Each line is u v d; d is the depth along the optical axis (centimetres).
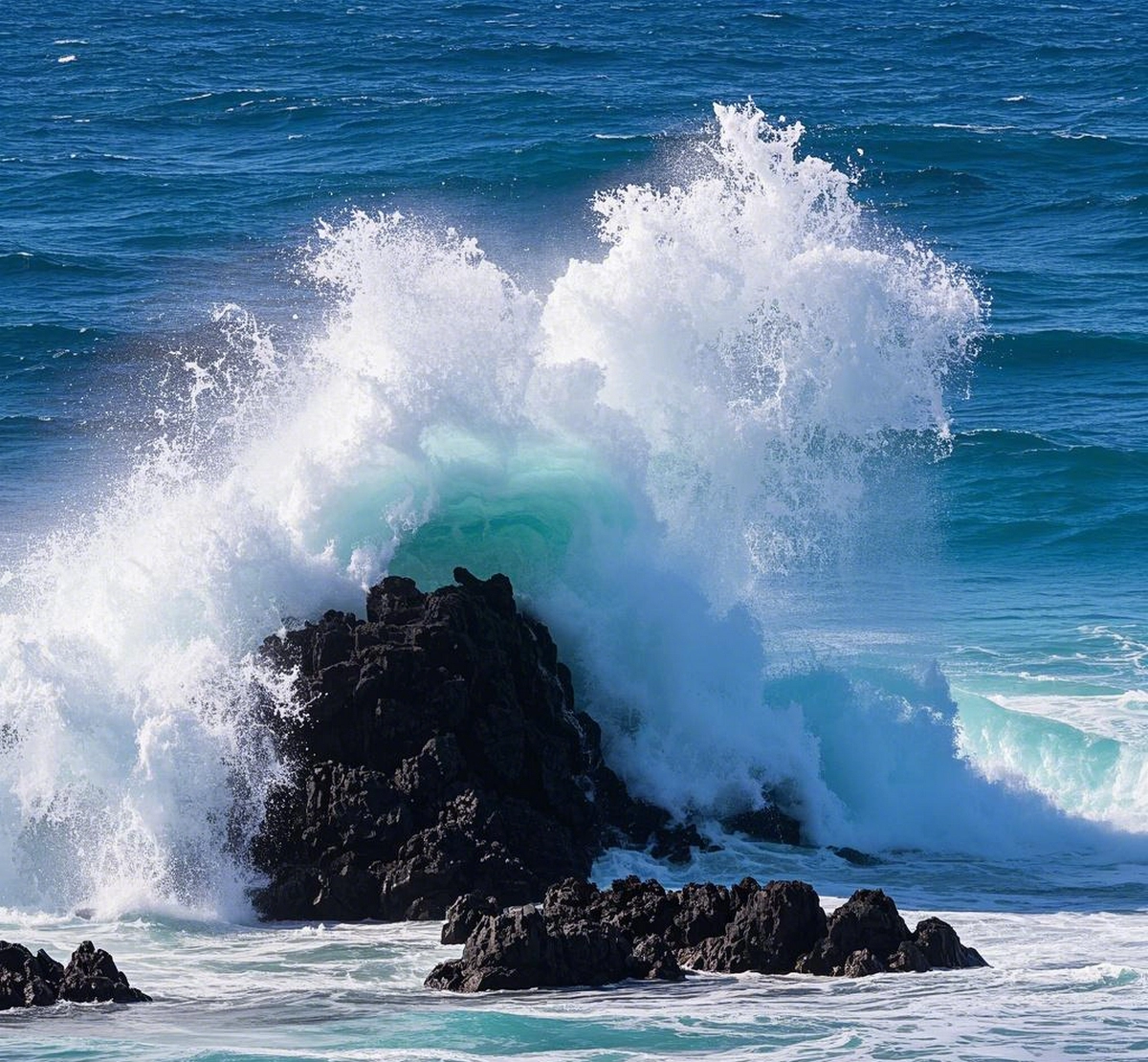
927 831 8269
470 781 7331
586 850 7538
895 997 5616
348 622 7756
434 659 7488
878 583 11456
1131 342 19762
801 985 5791
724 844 7981
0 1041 5103
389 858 7025
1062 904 7150
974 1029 5278
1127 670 10694
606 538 8488
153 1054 4966
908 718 8669
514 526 8388
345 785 7138
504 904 6850
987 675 10512
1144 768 8862
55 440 15938
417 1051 4994
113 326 19950
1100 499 15200
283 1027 5297
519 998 5631
